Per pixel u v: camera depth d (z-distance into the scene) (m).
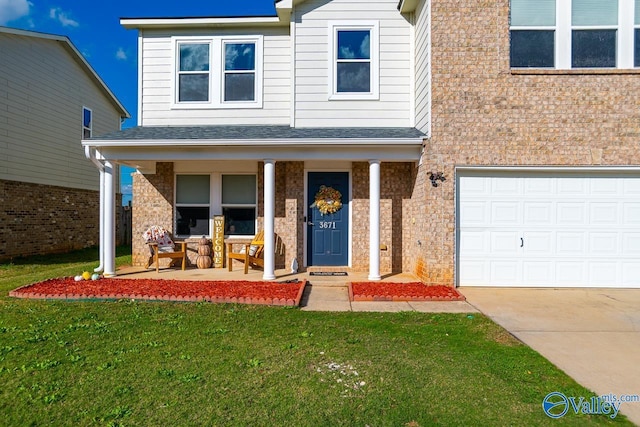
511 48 7.80
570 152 7.71
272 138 8.02
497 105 7.77
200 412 3.09
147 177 10.11
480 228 8.05
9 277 9.14
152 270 9.51
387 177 9.55
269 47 10.02
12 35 12.45
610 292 7.69
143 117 10.05
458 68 7.79
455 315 6.01
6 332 4.88
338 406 3.22
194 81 10.10
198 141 8.02
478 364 4.12
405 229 9.48
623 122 7.67
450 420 3.07
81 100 16.09
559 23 7.75
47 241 13.89
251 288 7.39
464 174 8.01
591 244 8.04
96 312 5.83
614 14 7.73
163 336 4.81
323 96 9.42
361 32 9.48
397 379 3.73
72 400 3.24
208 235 10.20
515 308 6.46
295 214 9.60
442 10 7.79
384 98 9.39
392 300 6.87
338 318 5.77
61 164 14.79
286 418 3.04
